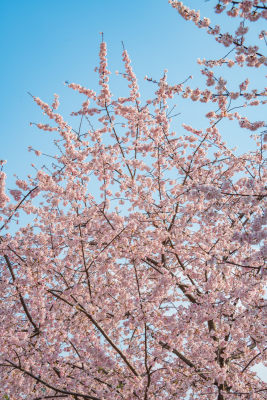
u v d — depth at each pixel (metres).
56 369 7.94
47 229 8.73
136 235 8.55
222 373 7.35
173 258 9.46
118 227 8.23
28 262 7.93
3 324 7.71
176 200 8.37
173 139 9.98
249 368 8.92
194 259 8.42
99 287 8.32
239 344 7.88
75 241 8.19
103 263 8.23
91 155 8.69
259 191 6.31
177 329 7.24
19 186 7.79
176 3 5.95
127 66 9.71
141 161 9.23
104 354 6.96
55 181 8.53
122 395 7.31
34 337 7.87
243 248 7.95
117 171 9.05
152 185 9.53
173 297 7.95
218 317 7.34
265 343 7.49
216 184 8.98
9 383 7.39
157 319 7.35
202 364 8.38
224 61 6.22
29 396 7.55
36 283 7.64
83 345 7.96
